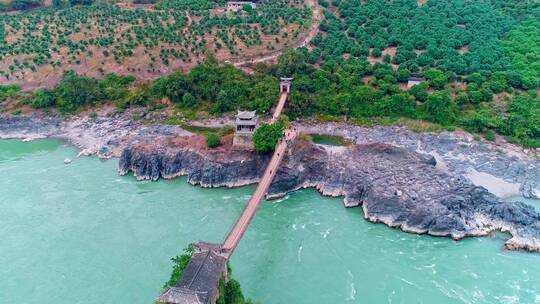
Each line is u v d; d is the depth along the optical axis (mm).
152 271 97938
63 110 187125
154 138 161750
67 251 104812
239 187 138375
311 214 123000
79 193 131500
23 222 116188
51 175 142750
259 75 190250
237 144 142750
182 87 188250
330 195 132875
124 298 90000
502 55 194625
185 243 107500
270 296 91375
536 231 109312
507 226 113188
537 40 198750
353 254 105562
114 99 190500
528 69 182500
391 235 113500
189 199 129750
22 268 98938
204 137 151125
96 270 98438
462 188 120812
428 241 110875
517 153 152500
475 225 113375
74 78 190250
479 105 171000
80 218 118438
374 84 182875
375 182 125188
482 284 95500
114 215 120062
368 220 119562
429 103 168625
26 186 135000
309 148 142125
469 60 191500
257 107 177375
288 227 116375
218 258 82875
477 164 146875
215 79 187625
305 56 196875
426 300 90750
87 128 177500
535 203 129125
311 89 182250
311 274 98375
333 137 166875
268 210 124812
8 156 158250
